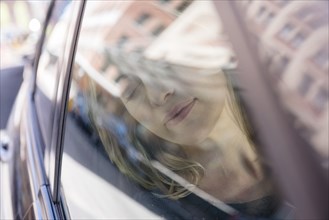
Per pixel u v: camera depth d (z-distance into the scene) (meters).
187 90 1.25
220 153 1.12
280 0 1.11
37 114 2.61
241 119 1.06
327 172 0.87
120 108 1.47
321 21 1.04
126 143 1.41
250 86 1.04
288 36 1.05
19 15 11.19
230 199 1.07
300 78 0.98
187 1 1.39
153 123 1.33
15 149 2.78
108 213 1.39
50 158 1.94
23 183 2.26
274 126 0.96
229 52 1.15
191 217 1.15
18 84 4.27
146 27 1.51
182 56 1.31
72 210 1.57
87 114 1.65
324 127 0.91
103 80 1.59
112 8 1.72
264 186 0.98
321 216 0.84
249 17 1.12
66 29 2.14
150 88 1.37
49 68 2.50
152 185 1.28
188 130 1.22
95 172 1.52
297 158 0.91
